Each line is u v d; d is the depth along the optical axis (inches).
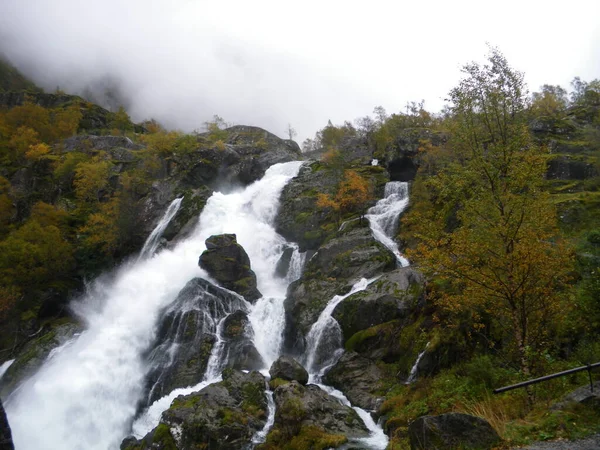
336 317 1235.2
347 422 884.0
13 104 5152.6
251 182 2760.8
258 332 1411.2
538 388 613.0
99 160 2824.8
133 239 2274.9
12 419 1262.3
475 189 745.0
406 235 1499.8
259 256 1916.8
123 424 1253.7
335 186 2050.9
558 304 644.1
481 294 656.4
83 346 1504.7
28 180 2878.9
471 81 802.8
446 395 748.6
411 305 1112.2
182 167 2635.3
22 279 1854.1
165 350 1382.9
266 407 954.7
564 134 1873.8
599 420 469.7
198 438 874.8
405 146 2085.4
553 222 666.8
